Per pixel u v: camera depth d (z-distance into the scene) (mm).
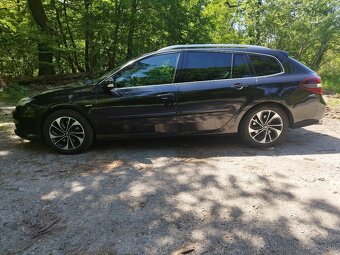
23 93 10586
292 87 5051
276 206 3400
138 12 14398
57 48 13078
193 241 2848
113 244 2834
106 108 4930
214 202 3496
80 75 13703
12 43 12555
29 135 5117
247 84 4992
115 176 4191
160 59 5055
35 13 13727
